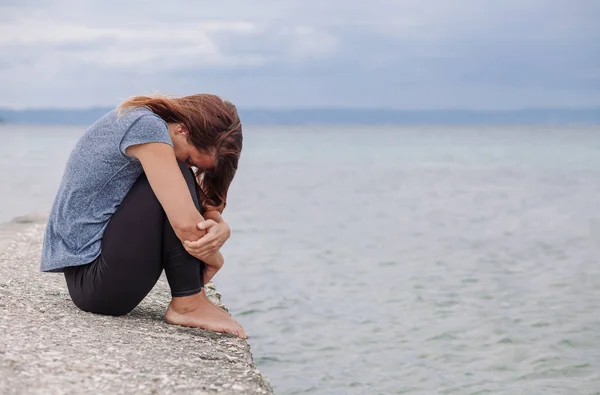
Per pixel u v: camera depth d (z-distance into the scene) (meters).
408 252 10.09
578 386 4.73
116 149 3.30
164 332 3.48
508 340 5.73
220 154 3.37
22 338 3.08
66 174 3.50
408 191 21.00
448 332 5.94
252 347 5.48
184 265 3.52
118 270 3.40
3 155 38.06
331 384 4.72
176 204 3.27
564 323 6.23
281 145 74.81
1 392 2.47
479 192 20.55
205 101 3.39
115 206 3.43
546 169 31.42
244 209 16.09
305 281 7.91
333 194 20.09
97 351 3.03
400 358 5.29
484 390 4.66
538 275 8.41
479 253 10.02
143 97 3.41
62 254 3.47
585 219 14.05
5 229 6.85
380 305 6.86
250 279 7.98
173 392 2.68
